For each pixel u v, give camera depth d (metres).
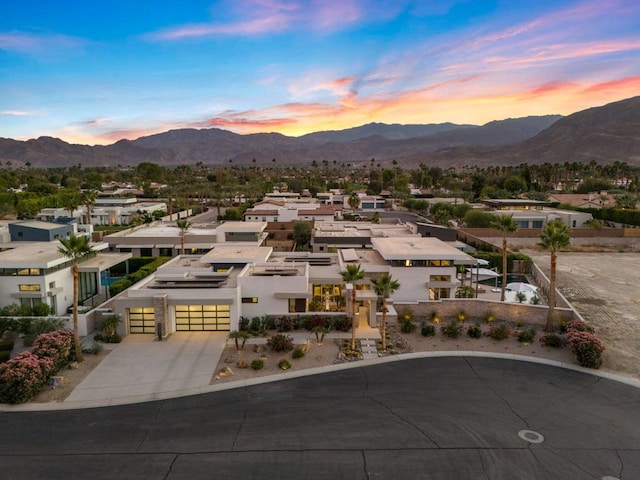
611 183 161.12
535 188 153.62
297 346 31.53
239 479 18.16
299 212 89.75
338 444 20.44
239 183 184.38
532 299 41.44
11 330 32.78
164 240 60.09
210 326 35.16
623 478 18.38
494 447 20.28
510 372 28.03
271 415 22.88
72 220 72.75
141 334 34.44
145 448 20.14
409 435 21.16
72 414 22.98
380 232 62.50
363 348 31.34
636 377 27.42
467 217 86.69
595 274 56.03
